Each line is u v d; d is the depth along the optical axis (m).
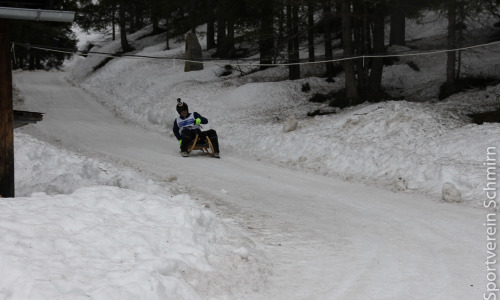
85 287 6.31
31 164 16.50
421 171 16.30
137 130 31.64
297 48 38.41
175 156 21.95
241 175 18.06
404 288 7.77
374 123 22.30
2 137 11.45
